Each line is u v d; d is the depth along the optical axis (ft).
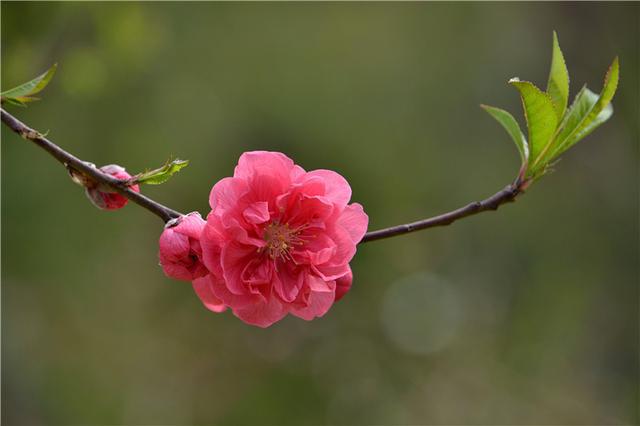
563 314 41.60
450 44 44.16
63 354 35.73
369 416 43.75
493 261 43.01
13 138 28.71
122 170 9.99
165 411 41.93
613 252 39.32
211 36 40.32
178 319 42.09
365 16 43.70
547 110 9.25
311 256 8.96
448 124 43.27
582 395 41.29
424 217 42.45
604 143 38.32
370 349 45.11
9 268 31.45
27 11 21.94
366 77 42.70
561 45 38.22
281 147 40.06
